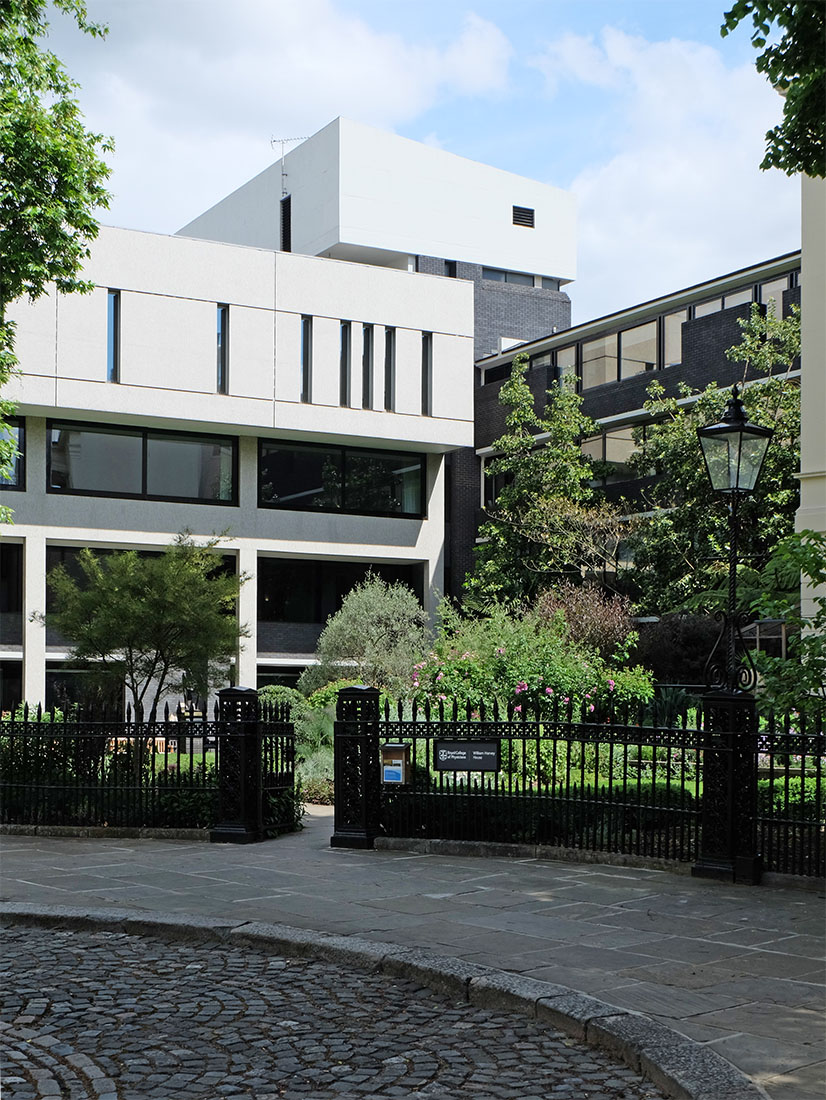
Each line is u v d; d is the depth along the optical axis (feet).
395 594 95.76
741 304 97.45
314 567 114.21
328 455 112.88
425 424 113.80
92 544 102.12
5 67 51.42
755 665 32.89
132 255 100.63
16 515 97.25
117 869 33.63
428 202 150.00
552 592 93.86
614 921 25.55
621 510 105.91
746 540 84.17
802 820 30.01
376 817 37.88
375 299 111.96
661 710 36.81
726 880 30.45
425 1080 16.07
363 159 145.79
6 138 48.98
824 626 32.09
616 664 73.51
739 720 30.86
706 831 31.12
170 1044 17.52
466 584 107.14
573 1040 17.87
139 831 41.45
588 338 117.29
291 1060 16.84
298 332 107.86
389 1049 17.43
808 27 26.40
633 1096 15.56
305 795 53.93
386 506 115.34
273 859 35.32
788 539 31.91
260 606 111.14
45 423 99.30
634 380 108.88
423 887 29.96
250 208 163.53
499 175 155.84
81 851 38.04
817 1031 17.58
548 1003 18.80
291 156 154.81
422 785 37.70
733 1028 17.75
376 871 32.68
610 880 30.86
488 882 30.66
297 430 107.24
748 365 93.30
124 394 99.50
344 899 28.35
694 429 88.79
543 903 27.66
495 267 154.92
